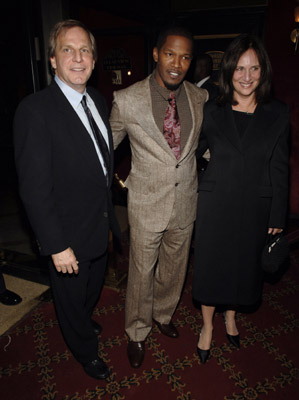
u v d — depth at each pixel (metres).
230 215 1.82
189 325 2.39
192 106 1.77
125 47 4.69
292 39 3.73
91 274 1.92
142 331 2.07
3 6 2.35
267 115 1.73
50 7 2.19
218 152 1.78
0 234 3.92
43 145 1.43
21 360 2.07
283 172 1.79
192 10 4.14
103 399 1.81
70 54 1.49
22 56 2.36
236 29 4.08
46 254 1.50
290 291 2.79
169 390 1.87
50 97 1.50
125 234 3.85
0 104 3.81
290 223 4.14
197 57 3.37
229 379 1.94
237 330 2.29
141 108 1.69
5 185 5.74
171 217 1.84
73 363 2.05
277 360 2.07
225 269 1.91
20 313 2.50
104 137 1.73
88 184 1.62
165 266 2.07
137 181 1.83
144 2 4.07
